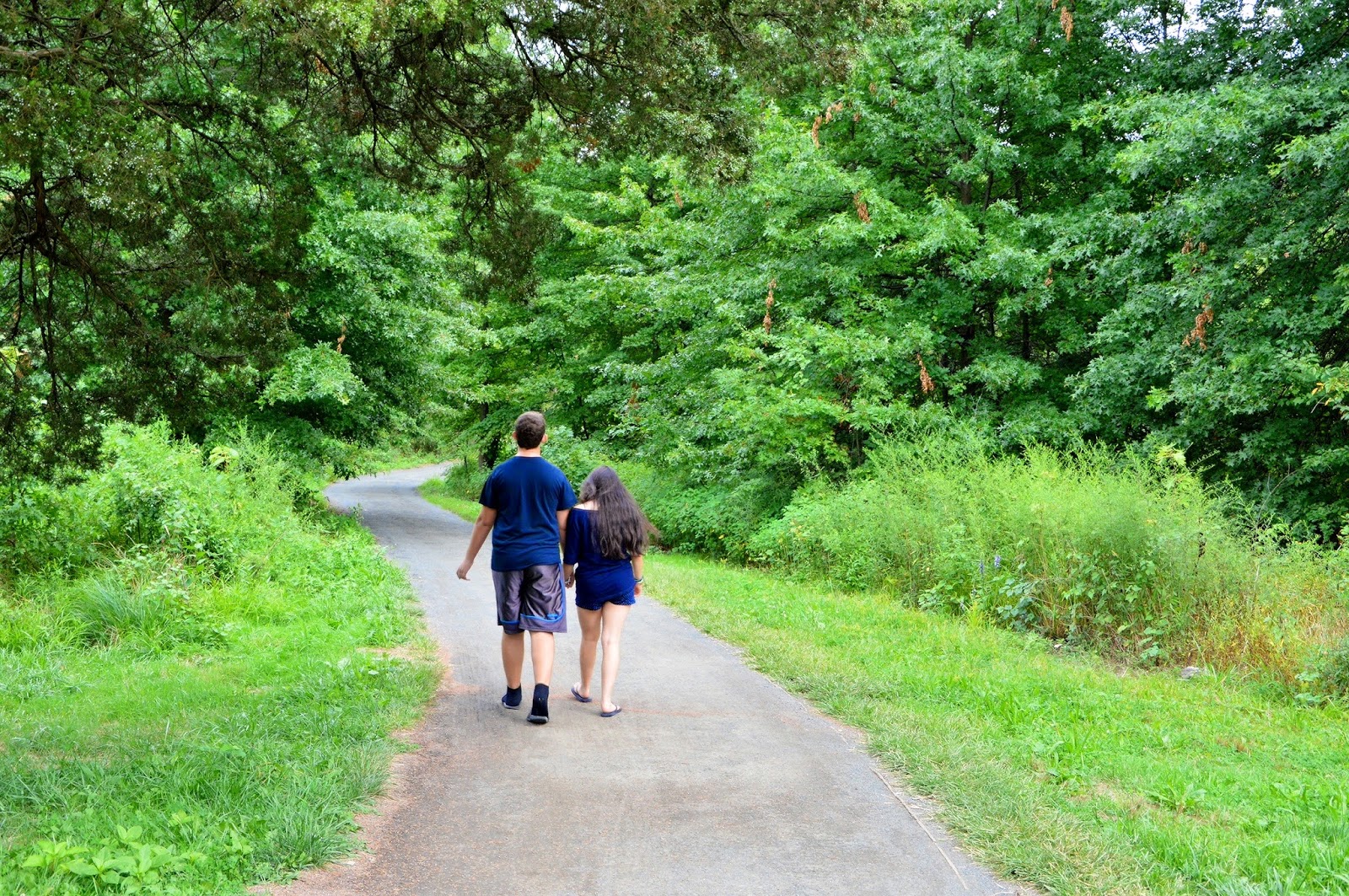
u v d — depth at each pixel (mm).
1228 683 8195
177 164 5395
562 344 27766
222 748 4820
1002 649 8961
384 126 6961
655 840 4117
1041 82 16141
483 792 4668
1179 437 13945
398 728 5730
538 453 6055
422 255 20172
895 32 6930
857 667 7793
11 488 9203
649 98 6363
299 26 4910
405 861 3832
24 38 5070
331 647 8180
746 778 4984
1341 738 6477
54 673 7066
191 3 5898
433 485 45000
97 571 9938
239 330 7402
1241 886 3646
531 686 7031
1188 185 15398
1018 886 3750
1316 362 12484
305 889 3510
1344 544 10836
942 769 5098
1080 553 10016
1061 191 18281
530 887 3631
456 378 25047
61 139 5066
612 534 6188
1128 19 16641
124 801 4125
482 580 13578
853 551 13508
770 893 3631
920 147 17625
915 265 17594
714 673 7613
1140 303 14562
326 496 35875
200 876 3420
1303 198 13211
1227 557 9500
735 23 6469
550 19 5707
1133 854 4023
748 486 18203
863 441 17688
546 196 25641
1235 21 16109
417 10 5020
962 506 12336
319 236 17969
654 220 22109
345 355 20562
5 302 7312
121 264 7164
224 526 11469
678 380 20797
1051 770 5211
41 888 3145
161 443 12320
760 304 18297
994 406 17109
